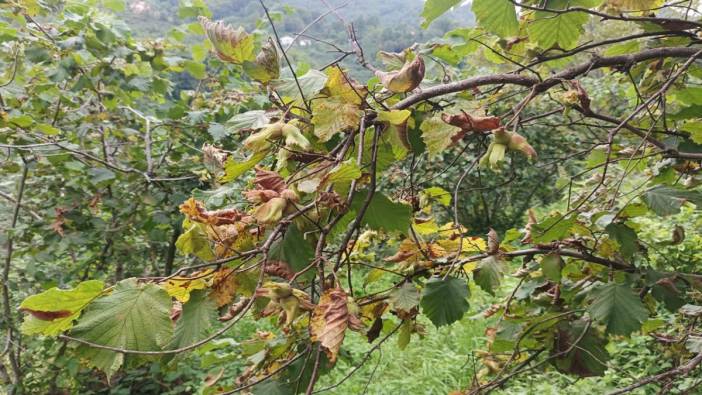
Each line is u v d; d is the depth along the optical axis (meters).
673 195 1.54
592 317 1.63
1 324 4.09
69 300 0.82
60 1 3.88
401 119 1.07
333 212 1.09
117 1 3.83
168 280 0.87
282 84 1.16
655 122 1.48
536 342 2.08
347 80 1.13
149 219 4.12
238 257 0.90
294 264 1.03
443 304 1.50
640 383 1.75
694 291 2.09
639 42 1.90
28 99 4.21
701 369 2.51
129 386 4.50
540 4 1.47
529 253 1.78
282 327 1.34
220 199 1.38
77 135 4.07
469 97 1.56
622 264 1.81
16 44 3.66
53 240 3.96
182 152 4.27
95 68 3.74
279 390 1.37
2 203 4.75
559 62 1.86
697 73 1.94
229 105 4.13
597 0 1.44
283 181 0.99
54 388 4.35
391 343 5.12
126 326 0.81
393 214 1.21
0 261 4.71
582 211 1.93
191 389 4.61
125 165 4.39
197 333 0.94
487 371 2.28
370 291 5.43
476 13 1.45
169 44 3.97
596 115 1.50
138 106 5.16
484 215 8.15
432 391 4.23
